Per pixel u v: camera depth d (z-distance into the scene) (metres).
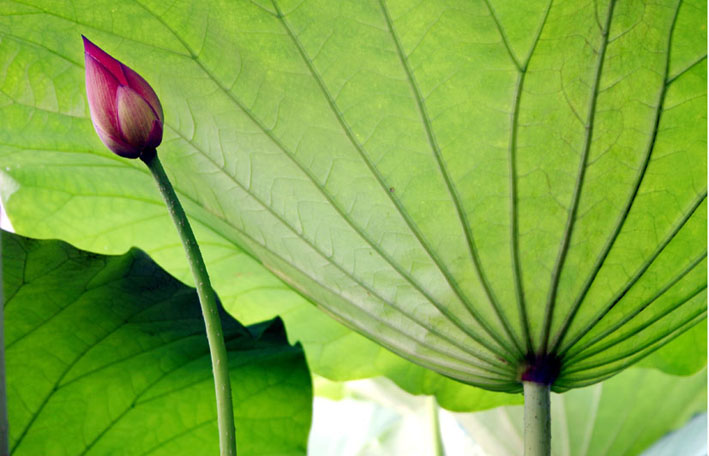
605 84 1.42
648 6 1.38
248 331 1.73
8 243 1.62
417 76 1.44
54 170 1.78
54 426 1.63
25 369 1.62
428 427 2.32
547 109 1.43
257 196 1.55
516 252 1.49
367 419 2.68
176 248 1.89
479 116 1.44
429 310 1.54
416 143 1.47
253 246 1.63
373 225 1.52
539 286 1.50
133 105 1.40
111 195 1.82
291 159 1.51
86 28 1.53
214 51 1.49
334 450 2.67
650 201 1.46
